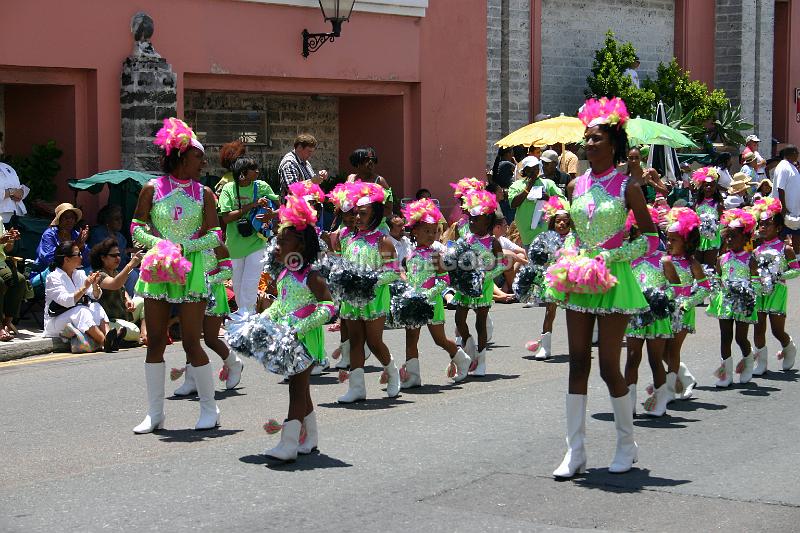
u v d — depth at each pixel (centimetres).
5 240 1426
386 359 1128
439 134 2267
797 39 3481
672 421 1034
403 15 2166
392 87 2197
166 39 1817
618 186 834
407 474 845
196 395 1146
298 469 856
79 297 1408
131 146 1745
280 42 1972
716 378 1214
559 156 2227
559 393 1152
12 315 1423
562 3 2739
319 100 2228
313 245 871
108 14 1734
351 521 733
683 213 1077
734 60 3189
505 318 1716
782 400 1127
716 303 1185
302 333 865
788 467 866
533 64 2644
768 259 1217
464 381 1223
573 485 818
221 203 1388
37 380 1223
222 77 1925
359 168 1377
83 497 784
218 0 1880
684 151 2852
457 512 753
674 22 3092
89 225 1697
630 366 1036
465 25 2297
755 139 2733
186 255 979
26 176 1719
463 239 1232
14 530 716
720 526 724
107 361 1341
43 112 1770
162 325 978
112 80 1745
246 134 2114
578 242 860
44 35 1669
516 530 717
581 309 823
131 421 1027
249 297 1396
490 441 948
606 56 2727
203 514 746
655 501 778
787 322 1630
